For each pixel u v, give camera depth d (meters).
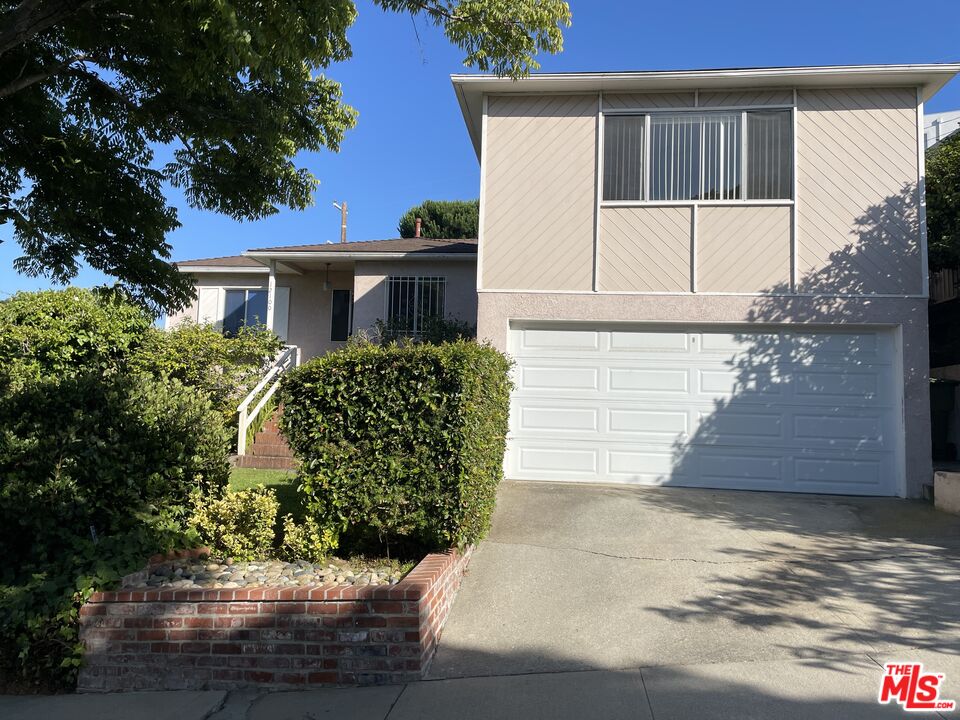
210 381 11.81
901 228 9.78
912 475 9.40
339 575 5.51
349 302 16.66
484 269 10.42
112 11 6.95
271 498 6.28
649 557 6.73
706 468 9.96
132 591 4.91
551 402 10.34
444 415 5.77
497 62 7.02
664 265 10.15
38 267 8.18
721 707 4.09
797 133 10.09
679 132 10.37
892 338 9.79
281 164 8.29
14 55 7.15
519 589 5.99
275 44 5.82
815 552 6.94
